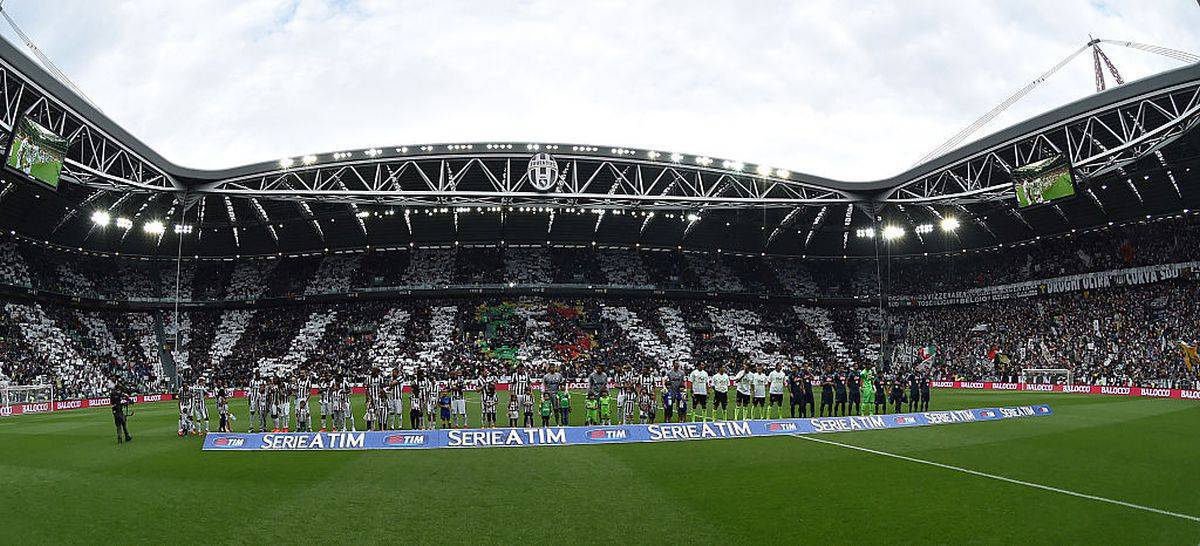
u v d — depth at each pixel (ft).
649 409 88.74
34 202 174.40
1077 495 45.06
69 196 173.88
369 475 51.98
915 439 71.20
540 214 212.64
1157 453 62.85
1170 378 164.55
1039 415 98.48
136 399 169.68
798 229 228.84
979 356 212.02
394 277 222.28
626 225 221.46
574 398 150.51
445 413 84.64
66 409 141.08
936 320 234.38
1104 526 37.68
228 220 201.87
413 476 51.52
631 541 34.91
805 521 38.55
